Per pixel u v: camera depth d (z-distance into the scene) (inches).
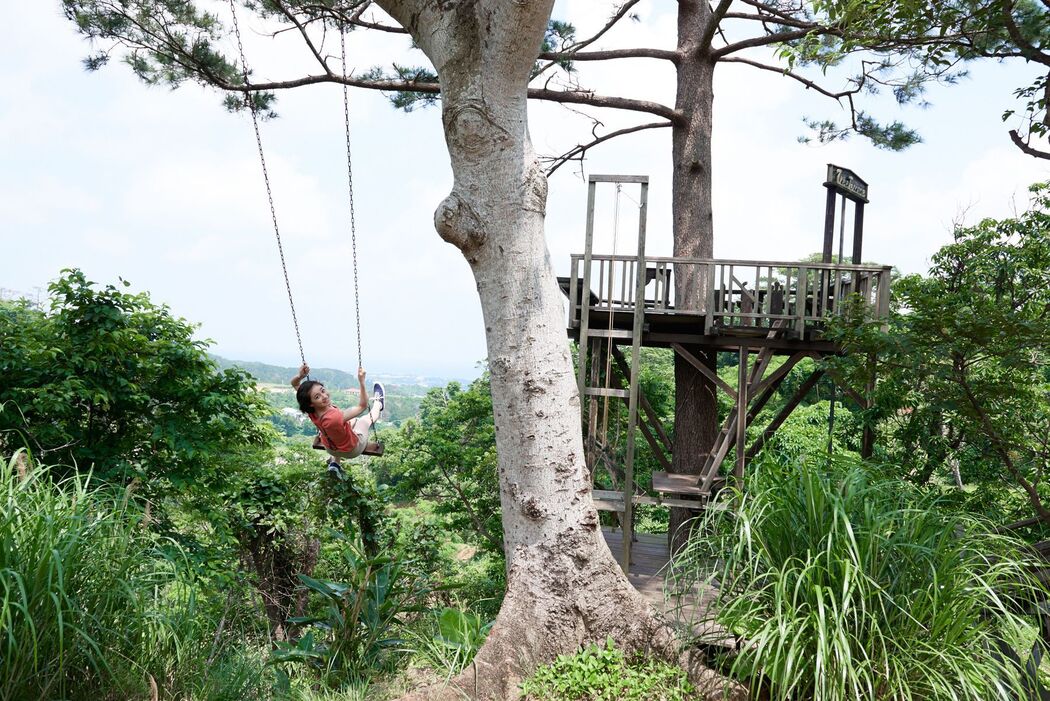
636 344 365.4
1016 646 153.9
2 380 349.1
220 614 230.4
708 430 508.7
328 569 498.0
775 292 439.8
